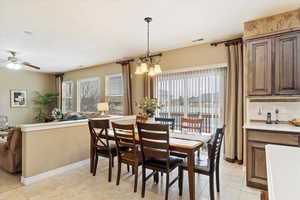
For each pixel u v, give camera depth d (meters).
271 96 2.67
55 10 2.57
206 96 4.16
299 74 2.49
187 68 4.33
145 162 2.34
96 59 5.55
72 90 7.46
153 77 4.92
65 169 3.20
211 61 3.99
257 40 2.79
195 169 2.19
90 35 3.56
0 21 2.90
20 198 2.30
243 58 3.34
